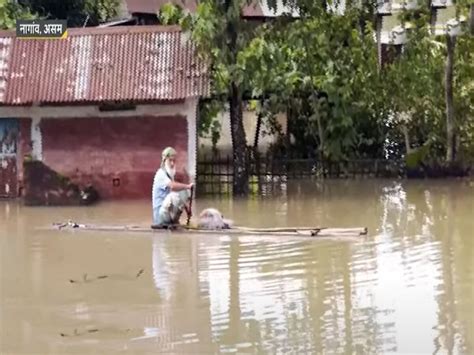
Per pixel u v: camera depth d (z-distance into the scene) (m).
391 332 8.83
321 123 19.61
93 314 9.68
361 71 19.91
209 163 18.67
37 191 16.95
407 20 19.52
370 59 19.95
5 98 17.09
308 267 11.57
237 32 17.50
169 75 17.16
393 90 20.12
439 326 8.98
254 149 19.39
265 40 18.33
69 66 17.50
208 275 11.27
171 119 17.41
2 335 8.98
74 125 17.53
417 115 20.52
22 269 11.82
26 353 8.42
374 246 12.84
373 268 11.48
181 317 9.49
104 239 13.73
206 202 17.28
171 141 17.42
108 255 12.59
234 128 18.11
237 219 15.40
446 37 19.19
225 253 12.54
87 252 12.81
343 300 10.00
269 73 18.25
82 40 17.89
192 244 13.23
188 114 17.34
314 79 19.38
